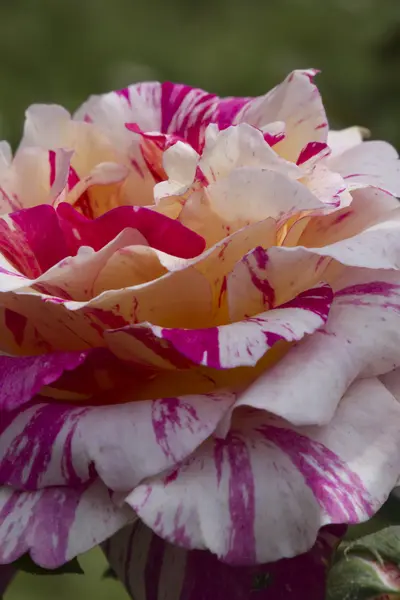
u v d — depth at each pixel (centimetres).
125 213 24
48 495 23
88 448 23
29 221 25
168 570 25
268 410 23
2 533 23
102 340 24
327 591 24
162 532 22
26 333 25
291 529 23
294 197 23
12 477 23
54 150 28
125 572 25
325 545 24
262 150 24
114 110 29
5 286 23
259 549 23
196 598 24
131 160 28
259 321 23
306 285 24
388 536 24
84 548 23
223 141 24
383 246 24
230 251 24
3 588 26
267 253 23
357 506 23
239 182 24
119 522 23
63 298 24
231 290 24
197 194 24
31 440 23
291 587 24
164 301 24
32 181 27
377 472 23
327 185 25
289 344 24
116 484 23
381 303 24
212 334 23
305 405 23
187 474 23
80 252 23
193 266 23
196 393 25
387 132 43
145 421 23
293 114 27
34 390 23
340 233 26
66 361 23
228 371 24
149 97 29
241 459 23
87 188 27
